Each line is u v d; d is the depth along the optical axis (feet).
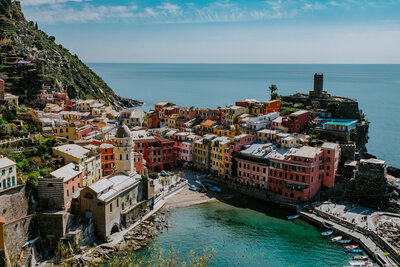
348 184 538.47
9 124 511.40
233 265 377.30
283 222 478.59
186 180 622.13
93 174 508.94
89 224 408.05
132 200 476.95
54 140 520.01
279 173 545.03
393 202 513.45
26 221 376.48
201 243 419.33
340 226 454.40
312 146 593.83
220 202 543.80
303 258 393.29
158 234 440.86
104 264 369.30
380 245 407.23
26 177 406.00
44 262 370.53
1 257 320.70
